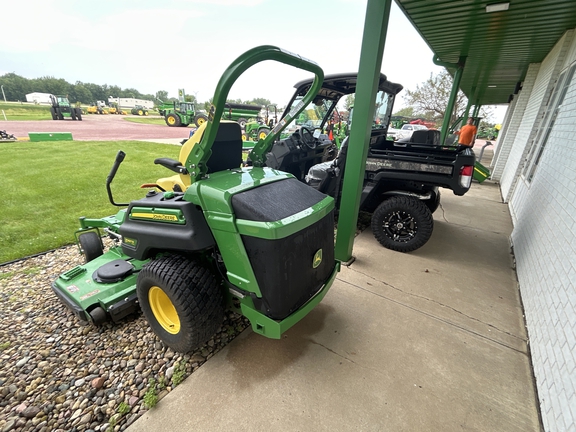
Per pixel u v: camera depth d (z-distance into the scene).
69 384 1.64
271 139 2.13
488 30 4.23
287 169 4.22
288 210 1.51
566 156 2.75
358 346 1.98
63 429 1.41
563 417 1.34
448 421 1.50
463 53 5.54
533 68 6.46
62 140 11.25
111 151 9.11
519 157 5.45
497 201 5.84
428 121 25.16
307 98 2.01
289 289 1.51
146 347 1.92
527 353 1.98
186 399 1.57
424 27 4.12
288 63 1.69
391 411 1.54
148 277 1.71
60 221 3.81
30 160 7.36
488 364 1.88
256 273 1.46
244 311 1.63
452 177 3.10
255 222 1.37
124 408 1.50
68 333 2.02
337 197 3.81
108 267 2.17
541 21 3.89
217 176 1.72
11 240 3.31
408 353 1.94
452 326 2.21
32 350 1.87
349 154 2.68
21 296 2.41
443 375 1.78
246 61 1.39
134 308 2.09
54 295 2.43
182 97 22.56
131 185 5.52
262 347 1.94
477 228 4.31
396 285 2.73
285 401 1.58
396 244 3.40
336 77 3.79
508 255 3.44
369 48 2.32
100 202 4.54
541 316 2.00
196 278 1.65
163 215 1.65
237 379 1.70
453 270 3.05
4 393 1.58
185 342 1.71
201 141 1.57
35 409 1.49
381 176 3.39
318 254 1.69
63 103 22.89
